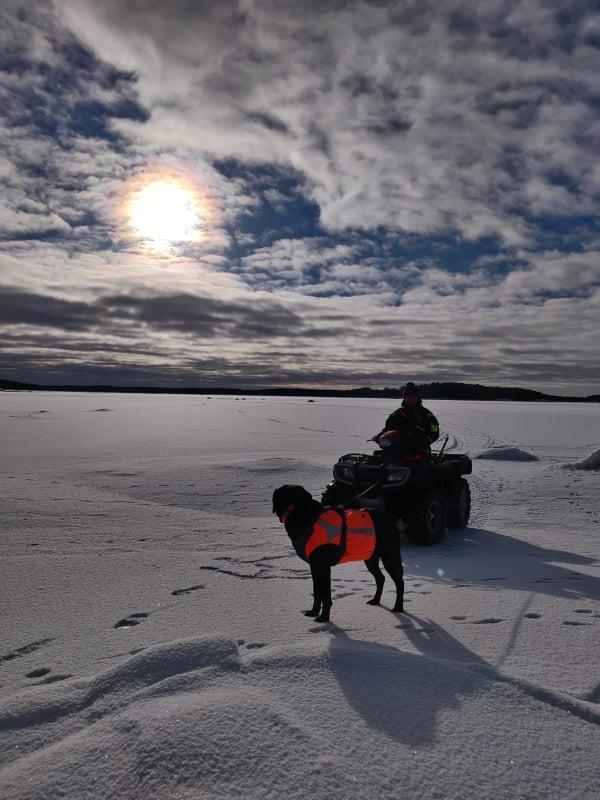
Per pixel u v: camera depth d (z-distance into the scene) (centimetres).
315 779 215
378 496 796
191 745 228
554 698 285
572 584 586
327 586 457
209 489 1223
